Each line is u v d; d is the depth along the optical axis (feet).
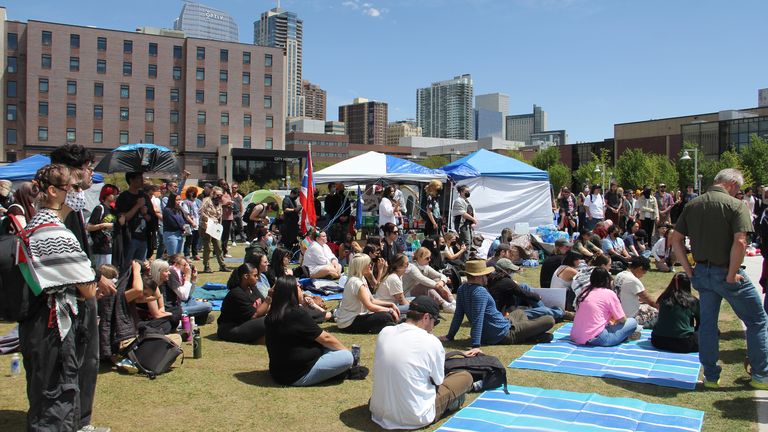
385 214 49.42
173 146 254.06
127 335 20.10
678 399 17.19
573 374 19.65
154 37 249.96
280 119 271.69
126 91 245.45
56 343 12.59
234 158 245.04
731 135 245.65
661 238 46.26
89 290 12.89
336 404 16.96
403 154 506.89
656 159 227.20
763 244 22.48
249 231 58.49
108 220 29.09
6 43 230.27
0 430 14.62
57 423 12.64
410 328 15.55
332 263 39.63
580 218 61.46
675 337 22.43
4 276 12.35
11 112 231.30
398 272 28.32
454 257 41.63
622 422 15.20
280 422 15.56
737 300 17.42
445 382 16.29
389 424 15.08
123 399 17.10
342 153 479.00
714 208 17.42
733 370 19.97
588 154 319.88
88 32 238.07
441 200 59.62
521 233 55.42
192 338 23.44
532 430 14.66
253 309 24.73
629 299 26.53
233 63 262.06
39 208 13.25
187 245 52.26
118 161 41.09
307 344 18.61
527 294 27.20
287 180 234.17
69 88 235.81
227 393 17.78
